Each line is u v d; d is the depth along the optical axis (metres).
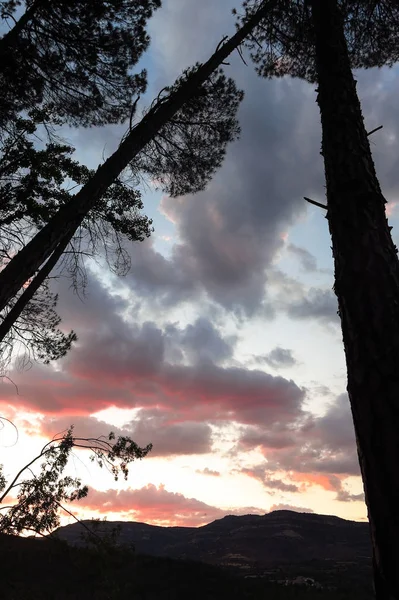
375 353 2.73
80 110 9.43
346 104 4.17
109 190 8.56
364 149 3.84
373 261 3.10
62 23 8.19
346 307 3.05
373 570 2.32
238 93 8.38
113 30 8.55
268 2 7.27
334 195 3.62
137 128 6.73
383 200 3.54
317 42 4.83
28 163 7.55
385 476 2.36
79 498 7.16
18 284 5.27
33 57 8.35
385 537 2.25
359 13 7.45
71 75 8.88
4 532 6.69
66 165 8.09
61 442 7.45
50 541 6.93
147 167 8.74
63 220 5.71
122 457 7.71
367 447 2.53
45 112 8.04
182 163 8.75
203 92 7.65
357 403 2.70
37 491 6.93
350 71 4.53
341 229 3.39
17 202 7.63
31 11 7.92
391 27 7.70
